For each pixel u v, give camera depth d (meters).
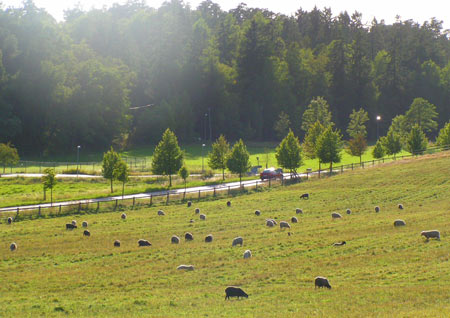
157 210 56.22
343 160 106.25
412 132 99.19
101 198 65.75
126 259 34.16
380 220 42.69
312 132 102.50
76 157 124.50
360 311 20.39
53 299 25.53
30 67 130.75
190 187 74.75
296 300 23.06
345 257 30.95
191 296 24.91
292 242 36.16
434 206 48.78
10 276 30.73
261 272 28.88
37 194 70.12
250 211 52.56
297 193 62.66
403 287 23.94
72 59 139.50
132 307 23.41
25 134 130.12
